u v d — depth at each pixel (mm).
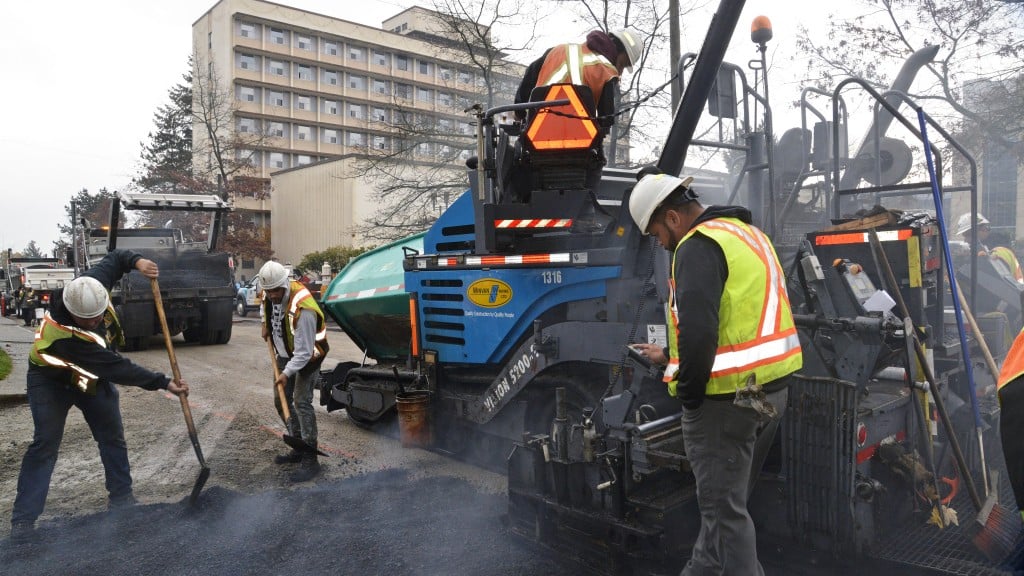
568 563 3592
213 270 13914
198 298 13586
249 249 40875
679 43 11820
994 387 4629
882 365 3689
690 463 2770
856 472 3135
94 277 4590
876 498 3363
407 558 3744
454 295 5414
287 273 5469
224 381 9727
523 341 5051
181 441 6355
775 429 2875
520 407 5152
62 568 3693
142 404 8047
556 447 3703
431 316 5621
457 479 5098
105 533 4152
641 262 4199
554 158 4320
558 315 4777
